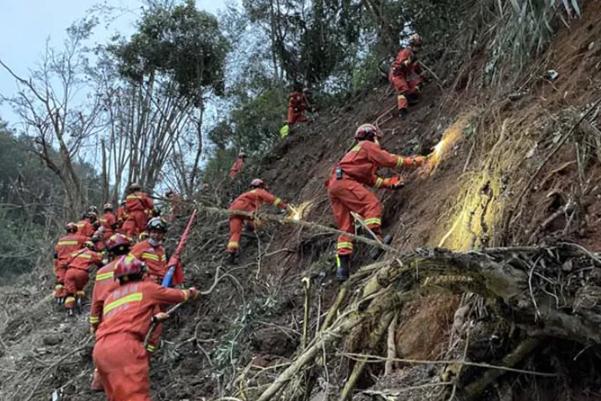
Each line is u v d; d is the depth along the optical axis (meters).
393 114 8.82
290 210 8.68
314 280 6.55
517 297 2.66
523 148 4.12
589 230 3.17
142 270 5.70
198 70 20.00
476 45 7.16
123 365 5.17
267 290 7.10
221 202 11.86
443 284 2.90
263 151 15.16
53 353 9.48
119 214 11.90
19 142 34.06
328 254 6.77
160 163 20.12
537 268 2.71
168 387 6.52
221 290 8.13
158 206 12.66
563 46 5.13
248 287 7.73
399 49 10.67
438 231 4.96
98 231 11.54
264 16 16.75
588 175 3.47
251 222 8.91
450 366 3.07
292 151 11.99
